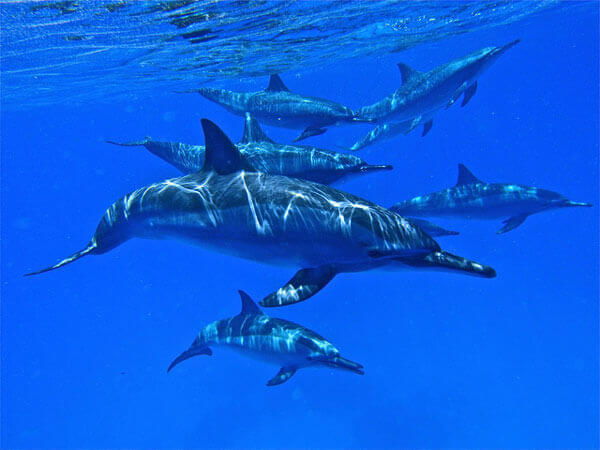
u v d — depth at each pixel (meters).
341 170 7.76
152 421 21.33
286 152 7.71
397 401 20.34
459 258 4.11
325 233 4.32
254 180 4.95
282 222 4.48
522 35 30.36
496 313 26.53
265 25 12.09
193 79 17.88
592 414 19.02
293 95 10.16
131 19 9.88
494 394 20.48
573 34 40.75
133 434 20.80
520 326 25.22
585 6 24.61
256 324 8.40
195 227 5.05
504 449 17.56
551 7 21.16
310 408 20.52
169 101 35.19
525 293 28.59
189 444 19.42
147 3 9.16
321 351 7.52
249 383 22.81
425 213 10.75
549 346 23.62
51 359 29.38
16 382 27.30
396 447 18.14
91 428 21.66
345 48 18.06
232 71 17.30
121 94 22.23
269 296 4.20
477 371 21.94
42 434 22.16
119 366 26.66
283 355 7.97
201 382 23.78
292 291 4.23
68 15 9.08
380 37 17.58
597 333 23.75
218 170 5.23
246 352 8.50
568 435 17.91
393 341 24.69
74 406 23.89
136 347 28.45
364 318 26.39
